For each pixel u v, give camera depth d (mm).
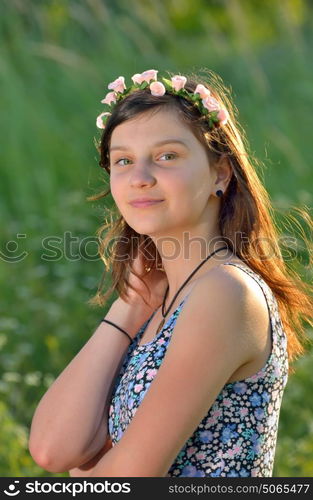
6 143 10273
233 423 3238
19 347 7219
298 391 6586
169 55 12898
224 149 3506
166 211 3387
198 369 3100
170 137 3367
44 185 9680
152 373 3320
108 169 3721
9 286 8211
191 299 3203
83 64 11430
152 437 3090
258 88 11219
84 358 3801
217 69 12203
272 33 16875
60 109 11062
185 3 17609
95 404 3701
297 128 10945
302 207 8586
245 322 3150
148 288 3902
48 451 3674
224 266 3246
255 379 3256
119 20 13125
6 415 6016
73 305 7898
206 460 3230
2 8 12148
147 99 3414
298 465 5930
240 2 17734
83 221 8906
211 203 3529
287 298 3678
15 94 10688
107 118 3637
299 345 3885
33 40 12234
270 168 9672
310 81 11703
